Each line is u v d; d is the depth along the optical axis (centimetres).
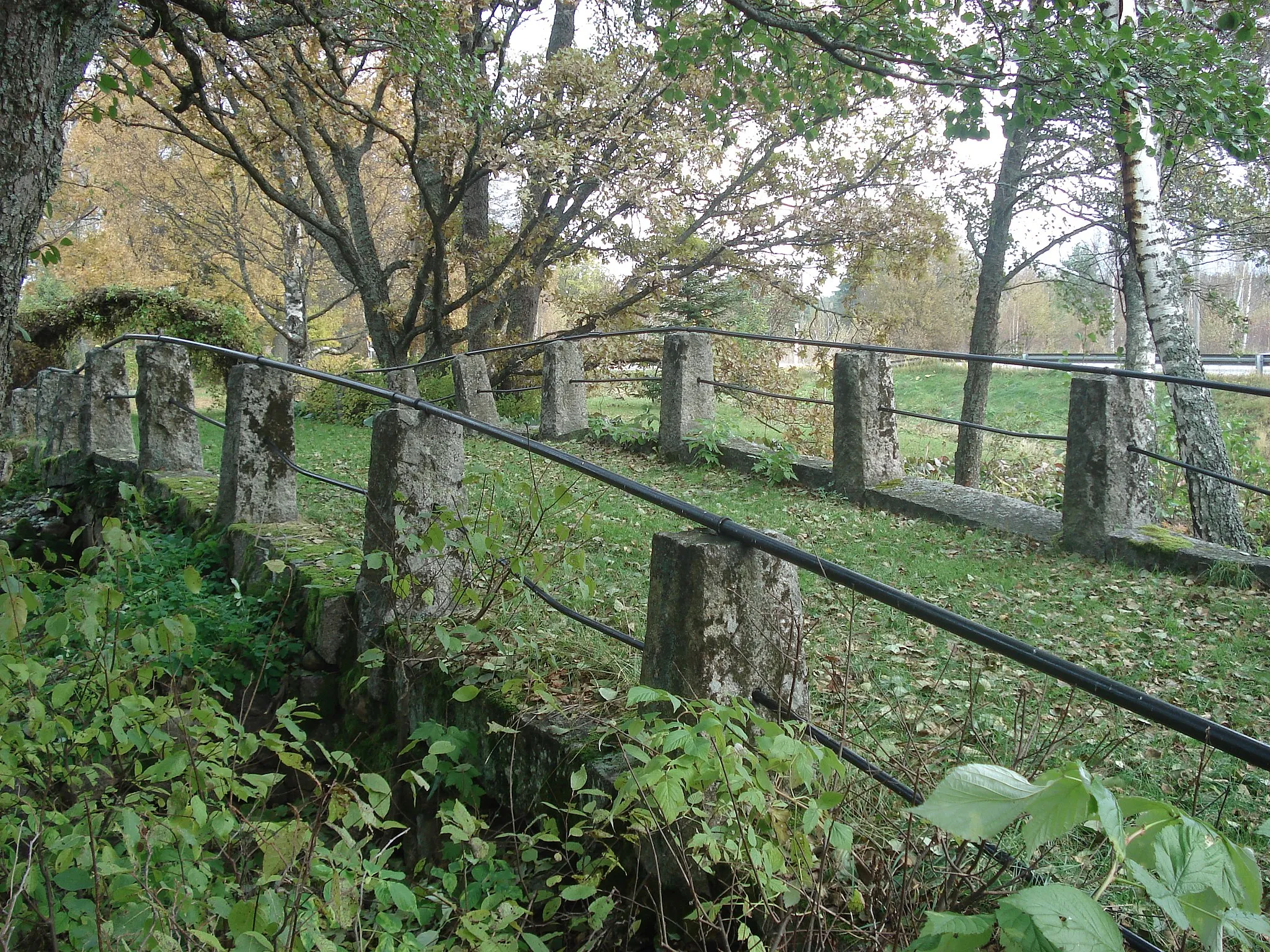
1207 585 568
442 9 1002
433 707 376
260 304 2958
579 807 296
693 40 770
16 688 306
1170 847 121
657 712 280
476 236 1959
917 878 234
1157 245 830
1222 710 396
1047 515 680
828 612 493
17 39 395
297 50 1199
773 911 239
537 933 289
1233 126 607
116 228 2964
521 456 955
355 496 737
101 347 866
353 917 243
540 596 376
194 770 273
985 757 304
